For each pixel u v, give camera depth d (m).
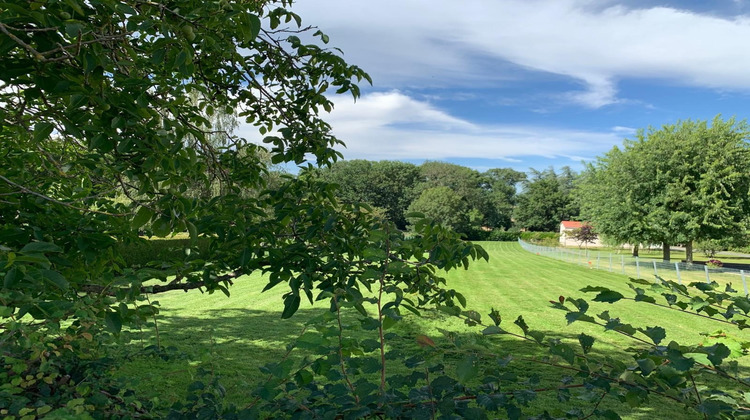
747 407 1.91
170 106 2.49
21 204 2.88
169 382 4.96
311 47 3.92
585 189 36.47
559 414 1.98
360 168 83.69
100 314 2.76
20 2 1.98
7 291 2.07
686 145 28.62
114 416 2.69
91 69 1.94
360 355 2.00
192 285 3.09
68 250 2.78
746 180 27.27
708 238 28.92
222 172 4.07
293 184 3.49
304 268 2.95
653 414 4.71
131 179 2.40
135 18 2.13
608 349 7.31
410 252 2.71
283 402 1.92
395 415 1.64
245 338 7.66
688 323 9.73
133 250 14.80
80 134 2.05
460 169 87.31
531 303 12.14
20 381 2.36
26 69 1.94
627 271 23.64
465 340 1.96
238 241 2.99
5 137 3.56
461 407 1.69
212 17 2.40
